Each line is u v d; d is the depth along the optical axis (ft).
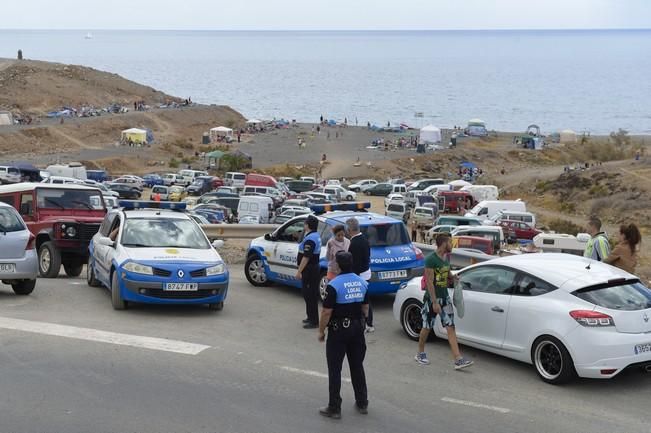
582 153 376.89
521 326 31.32
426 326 32.37
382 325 40.47
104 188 189.26
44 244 55.47
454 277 32.14
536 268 31.86
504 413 26.61
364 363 32.73
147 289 40.34
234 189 212.02
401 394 28.48
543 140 416.46
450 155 351.25
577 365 28.96
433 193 208.03
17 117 357.61
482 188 202.90
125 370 30.04
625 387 29.91
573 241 90.17
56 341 33.94
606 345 28.58
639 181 213.87
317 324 39.37
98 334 35.55
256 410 26.11
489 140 422.82
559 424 25.66
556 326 29.68
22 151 306.76
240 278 56.03
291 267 48.62
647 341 29.14
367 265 37.17
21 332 35.27
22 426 23.88
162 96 500.74
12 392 26.99
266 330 38.42
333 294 25.68
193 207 159.22
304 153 350.43
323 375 30.48
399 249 44.93
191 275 40.78
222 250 69.56
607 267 32.01
